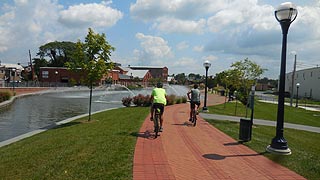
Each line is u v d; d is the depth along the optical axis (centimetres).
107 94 5459
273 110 2889
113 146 796
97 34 1512
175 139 938
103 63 1511
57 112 2352
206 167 646
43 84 6600
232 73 2186
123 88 8319
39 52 10988
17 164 698
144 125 1207
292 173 626
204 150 809
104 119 1533
